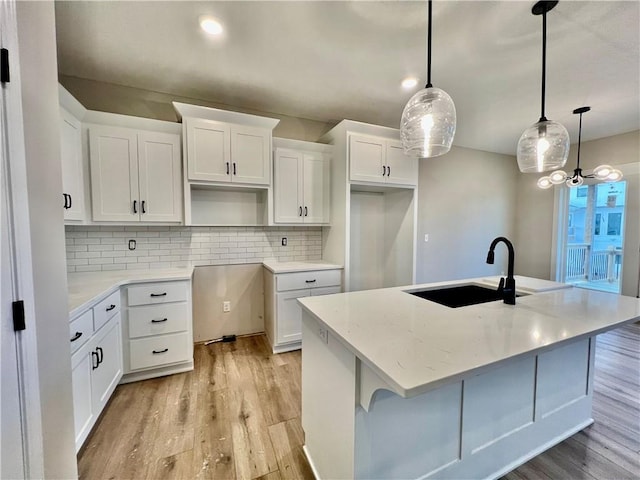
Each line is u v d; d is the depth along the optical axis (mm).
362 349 956
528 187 4918
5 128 822
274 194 2863
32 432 915
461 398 1317
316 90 2639
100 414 1847
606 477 1437
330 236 3211
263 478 1409
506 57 2096
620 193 4191
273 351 2773
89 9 1633
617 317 1291
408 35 1856
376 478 1127
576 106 2963
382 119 3363
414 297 1680
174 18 1711
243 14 1671
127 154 2316
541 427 1590
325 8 1623
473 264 4656
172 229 2791
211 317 3047
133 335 2195
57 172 1116
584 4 1576
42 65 1023
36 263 979
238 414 1870
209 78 2418
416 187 3244
